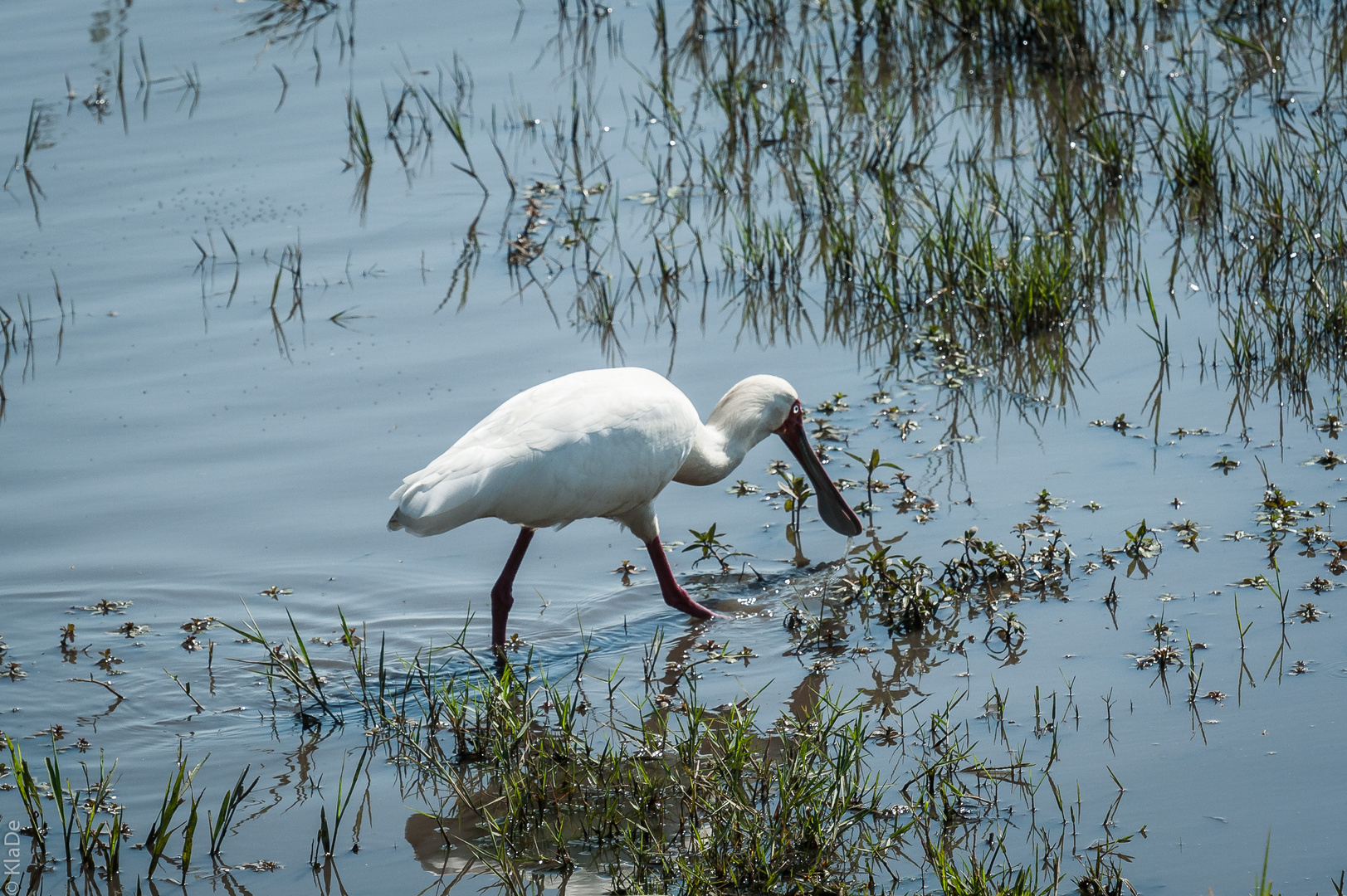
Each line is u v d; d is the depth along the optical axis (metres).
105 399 14.77
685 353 15.52
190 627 11.02
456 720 9.27
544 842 8.21
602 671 10.34
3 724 9.77
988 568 11.05
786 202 19.47
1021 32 24.03
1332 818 7.77
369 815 8.62
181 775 8.16
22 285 17.48
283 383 15.00
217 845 8.21
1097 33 24.22
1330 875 7.32
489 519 12.91
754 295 16.92
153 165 21.36
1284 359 13.86
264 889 7.88
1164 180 18.55
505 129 22.62
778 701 9.69
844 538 12.09
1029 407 13.88
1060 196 17.67
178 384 15.06
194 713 9.92
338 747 9.47
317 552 12.12
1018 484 12.45
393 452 13.50
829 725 8.66
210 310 16.80
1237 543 11.04
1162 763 8.44
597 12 28.28
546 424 10.72
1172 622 10.08
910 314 16.22
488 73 24.98
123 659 10.61
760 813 8.05
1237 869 7.43
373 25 28.20
